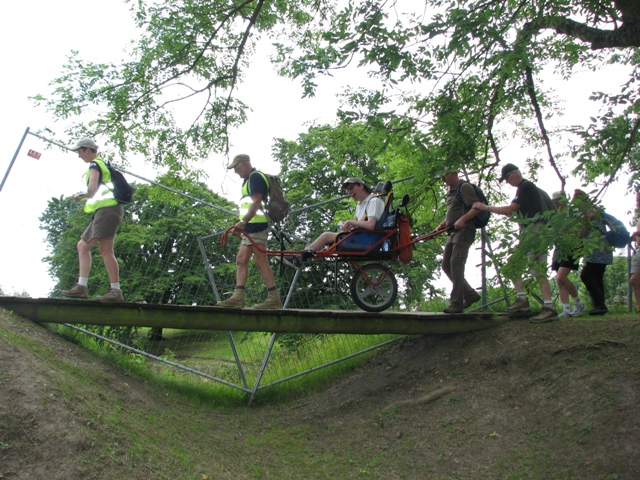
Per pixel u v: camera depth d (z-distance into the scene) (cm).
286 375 819
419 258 1529
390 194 667
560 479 462
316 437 629
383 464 547
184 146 1014
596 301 714
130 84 958
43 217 701
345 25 565
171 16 927
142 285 735
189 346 788
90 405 454
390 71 548
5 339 486
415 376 703
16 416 382
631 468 446
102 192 625
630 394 517
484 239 791
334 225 1396
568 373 582
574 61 868
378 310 689
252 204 626
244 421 676
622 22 576
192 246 781
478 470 505
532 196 640
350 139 795
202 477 447
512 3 607
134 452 421
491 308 833
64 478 356
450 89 571
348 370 798
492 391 609
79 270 664
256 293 891
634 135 491
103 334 730
